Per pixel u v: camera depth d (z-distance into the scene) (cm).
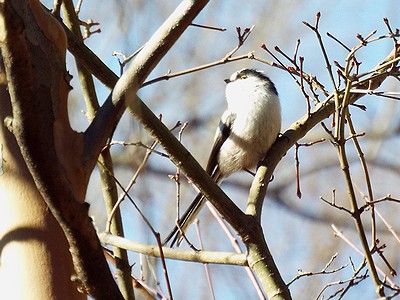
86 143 552
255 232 790
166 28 584
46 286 528
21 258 530
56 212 463
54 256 535
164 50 587
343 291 805
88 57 781
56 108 530
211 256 803
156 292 773
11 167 545
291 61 866
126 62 787
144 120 742
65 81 538
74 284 537
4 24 420
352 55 810
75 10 932
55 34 537
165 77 779
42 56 529
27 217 538
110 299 491
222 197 782
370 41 825
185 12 581
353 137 811
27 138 445
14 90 437
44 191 457
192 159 765
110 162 855
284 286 766
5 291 528
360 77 827
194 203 1071
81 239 473
